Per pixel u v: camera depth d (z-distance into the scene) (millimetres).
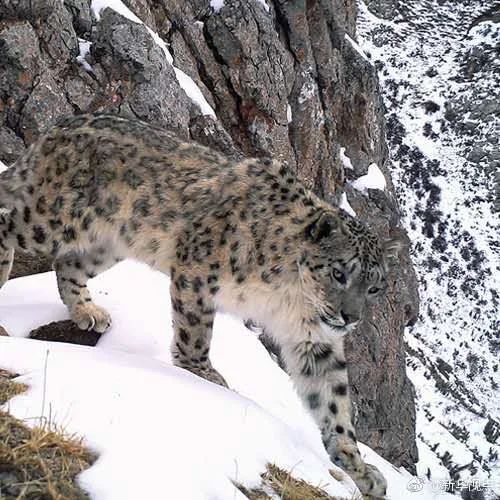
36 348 4859
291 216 5746
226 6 10297
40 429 3791
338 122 12391
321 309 5660
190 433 4254
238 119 10461
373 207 12242
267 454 4570
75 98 8508
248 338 7777
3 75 8086
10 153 8055
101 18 8891
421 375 19641
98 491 3568
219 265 5805
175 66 9852
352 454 5641
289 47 11234
